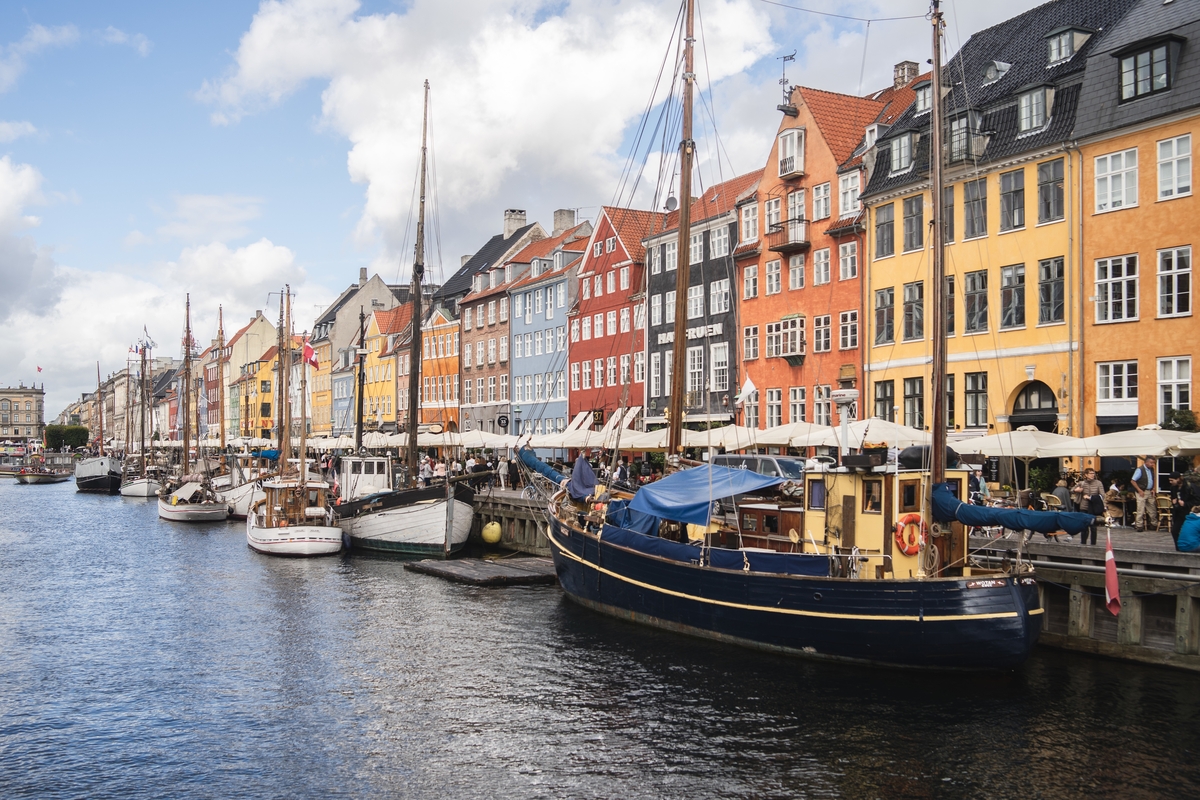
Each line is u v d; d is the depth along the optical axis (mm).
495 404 74000
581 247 67625
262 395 112562
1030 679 17812
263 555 39406
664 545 22375
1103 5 33594
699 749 15281
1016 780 13828
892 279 38188
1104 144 30141
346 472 45156
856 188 40625
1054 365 31484
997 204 33812
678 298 26188
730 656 20266
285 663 21125
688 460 25297
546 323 67312
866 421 27875
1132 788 13492
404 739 16109
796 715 16578
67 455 159375
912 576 18516
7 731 16781
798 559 19547
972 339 34594
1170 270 28422
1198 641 17562
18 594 30859
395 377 90812
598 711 17250
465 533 37656
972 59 38438
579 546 25734
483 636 23078
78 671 20750
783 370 44406
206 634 24156
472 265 85562
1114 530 24078
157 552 42156
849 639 18609
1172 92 28312
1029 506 25578
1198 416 27281
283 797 13875
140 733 16625
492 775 14508
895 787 13742
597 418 58719
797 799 13453
